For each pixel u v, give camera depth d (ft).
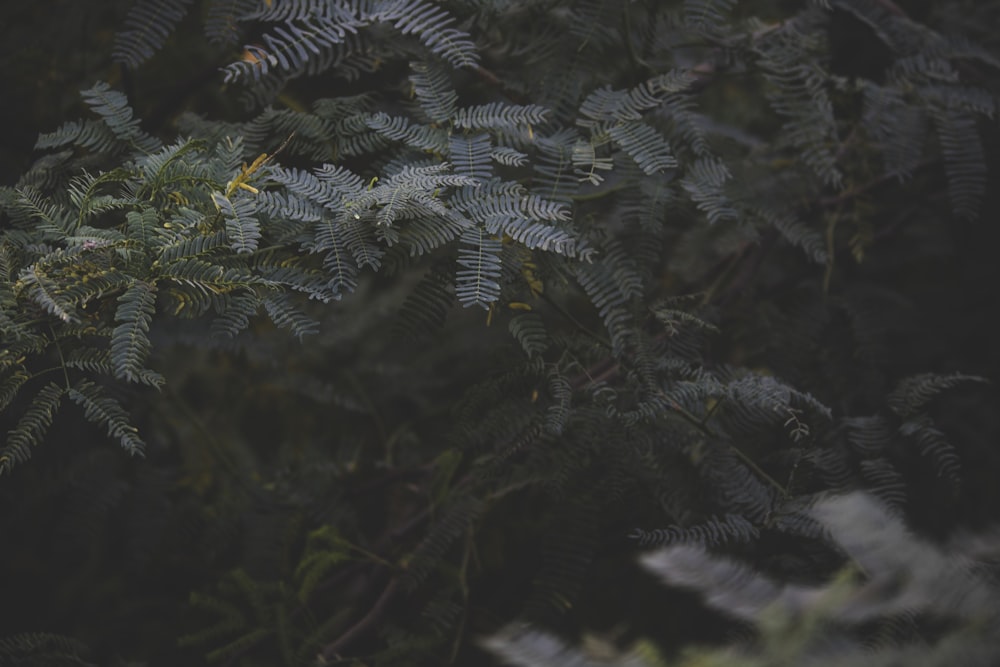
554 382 4.16
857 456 4.39
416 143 4.06
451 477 4.75
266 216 3.88
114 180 3.91
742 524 4.04
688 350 4.43
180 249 3.75
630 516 4.40
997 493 4.85
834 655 3.24
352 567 4.88
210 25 4.20
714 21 4.33
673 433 4.26
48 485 4.69
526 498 4.84
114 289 3.76
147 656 4.94
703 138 4.38
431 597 4.79
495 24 4.54
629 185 4.29
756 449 4.49
